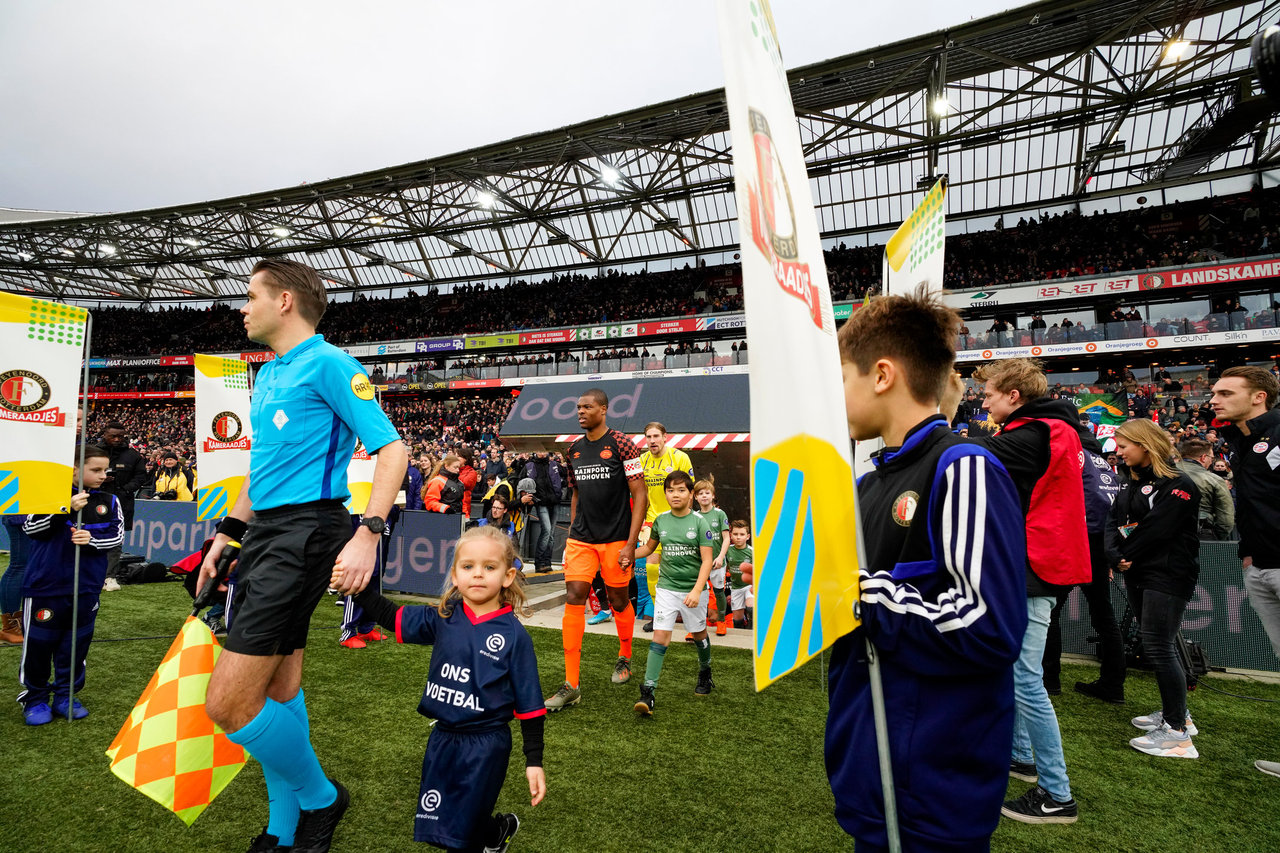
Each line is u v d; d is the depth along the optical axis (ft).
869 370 4.08
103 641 14.66
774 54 3.65
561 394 26.43
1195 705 12.08
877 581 3.45
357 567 5.68
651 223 116.26
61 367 10.52
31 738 9.46
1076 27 57.82
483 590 6.18
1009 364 9.38
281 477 6.11
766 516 2.71
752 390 2.67
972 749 3.38
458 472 26.50
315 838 6.22
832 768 3.86
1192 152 81.00
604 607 18.89
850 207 104.47
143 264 135.44
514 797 8.04
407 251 135.33
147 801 7.74
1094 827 7.69
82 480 10.55
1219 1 54.29
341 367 6.32
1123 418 28.40
